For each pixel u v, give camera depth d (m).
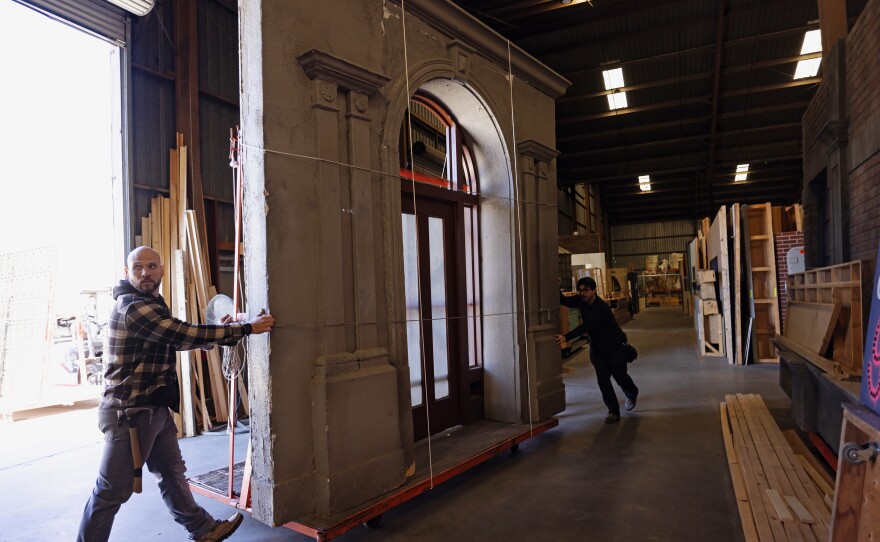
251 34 3.13
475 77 4.80
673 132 18.73
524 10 11.08
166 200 6.24
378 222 3.74
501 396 5.25
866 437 2.28
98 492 2.65
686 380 8.19
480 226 5.41
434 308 5.02
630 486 3.95
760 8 11.62
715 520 3.34
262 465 3.08
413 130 10.57
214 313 4.84
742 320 9.67
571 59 13.80
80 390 7.34
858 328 3.92
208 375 6.46
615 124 18.02
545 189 5.73
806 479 3.61
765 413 5.58
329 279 3.32
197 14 6.86
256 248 3.10
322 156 3.32
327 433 3.16
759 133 18.66
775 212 9.47
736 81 15.11
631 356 5.92
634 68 14.38
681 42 13.16
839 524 2.21
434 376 4.93
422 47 4.23
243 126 3.20
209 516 3.06
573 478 4.15
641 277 31.23
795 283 5.96
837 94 5.92
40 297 7.22
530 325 5.32
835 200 6.16
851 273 4.01
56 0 5.34
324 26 3.42
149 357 2.72
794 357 5.46
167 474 2.92
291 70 3.21
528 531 3.26
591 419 6.01
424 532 3.29
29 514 3.80
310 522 3.04
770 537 2.78
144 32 6.27
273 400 3.04
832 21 6.60
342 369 3.32
